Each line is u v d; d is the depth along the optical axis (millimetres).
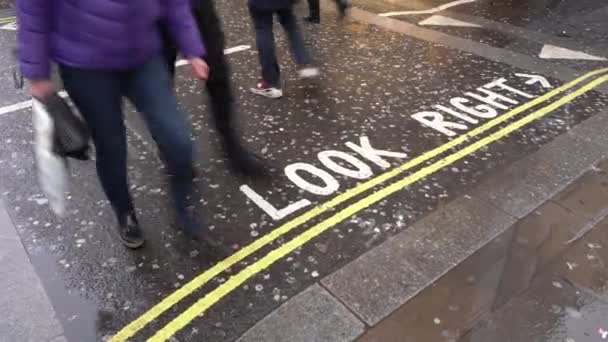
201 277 2619
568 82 5027
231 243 2852
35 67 2010
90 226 2961
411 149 3803
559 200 3262
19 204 3131
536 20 7035
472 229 2992
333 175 3469
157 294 2514
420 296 2523
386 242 2883
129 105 4250
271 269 2680
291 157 3670
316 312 2424
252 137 3902
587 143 3920
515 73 5223
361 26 6613
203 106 4391
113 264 2691
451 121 4223
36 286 2533
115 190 2572
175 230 2939
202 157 3627
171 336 2293
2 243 2805
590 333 2328
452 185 3396
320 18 6875
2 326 2312
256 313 2418
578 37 6410
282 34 6207
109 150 2389
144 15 2105
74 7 1972
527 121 4238
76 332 2299
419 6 7602
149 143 3766
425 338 2291
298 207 3150
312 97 4590
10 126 4062
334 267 2701
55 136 2193
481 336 2299
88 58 2068
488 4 7746
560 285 2592
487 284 2594
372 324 2367
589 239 2918
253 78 4988
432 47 5926
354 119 4219
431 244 2871
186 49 2473
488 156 3734
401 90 4777
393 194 3291
